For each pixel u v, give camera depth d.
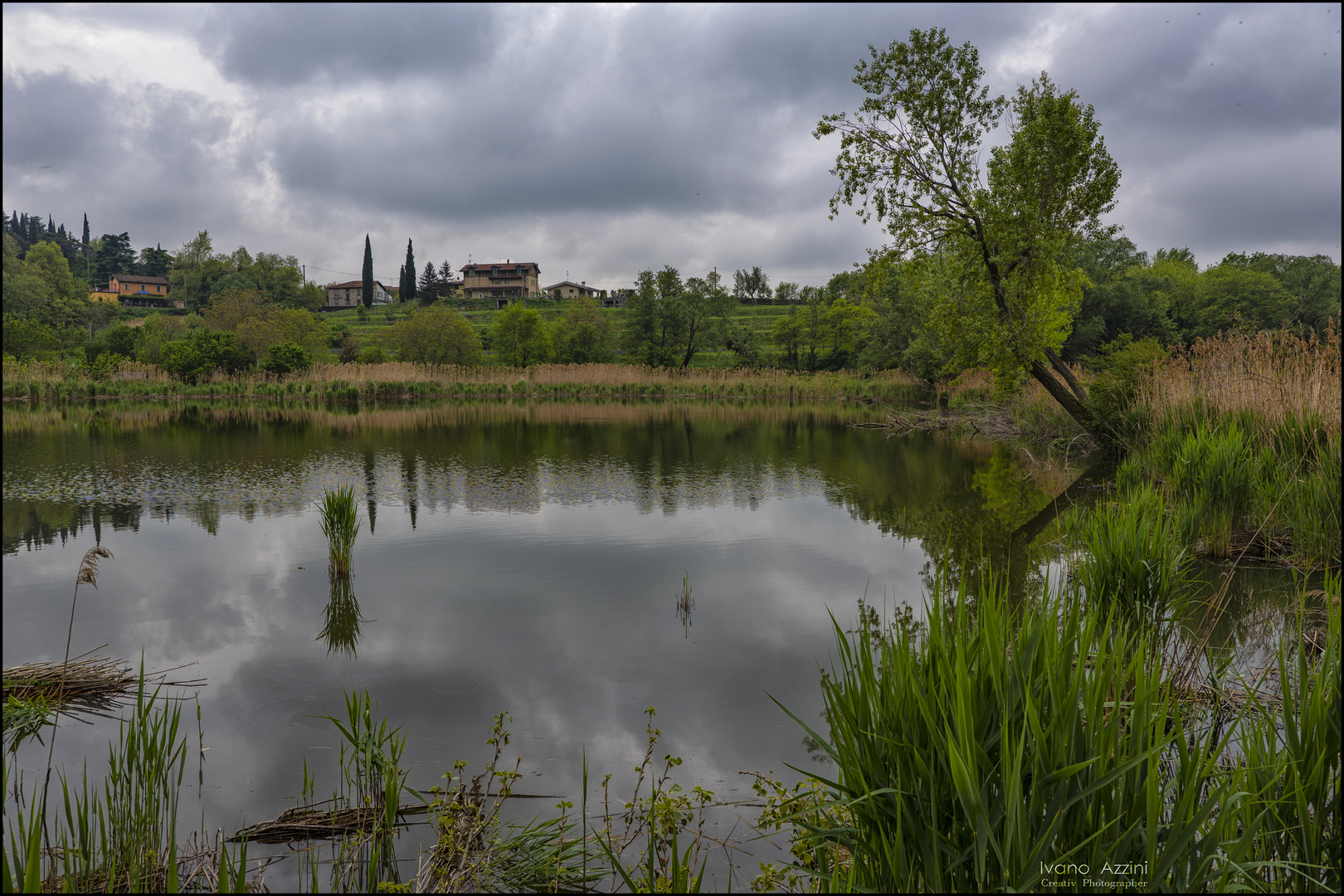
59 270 85.62
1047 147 17.23
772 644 6.44
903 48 17.56
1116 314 49.00
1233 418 11.43
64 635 6.64
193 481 14.88
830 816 3.34
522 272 120.38
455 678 5.77
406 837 3.80
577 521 11.61
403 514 12.06
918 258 19.00
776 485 14.87
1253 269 68.44
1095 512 7.35
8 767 4.42
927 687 2.64
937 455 19.75
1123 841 2.38
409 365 48.84
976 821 2.22
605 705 5.30
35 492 13.62
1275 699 4.44
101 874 3.26
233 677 5.80
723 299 64.06
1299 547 8.21
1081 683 2.73
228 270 121.44
